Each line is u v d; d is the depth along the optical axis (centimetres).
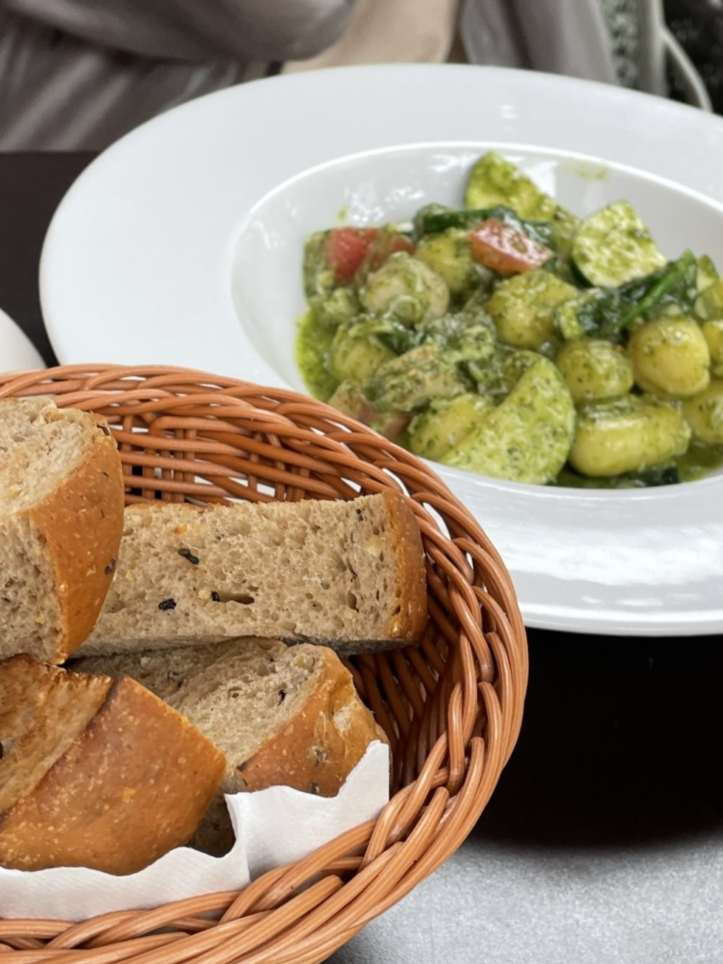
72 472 29
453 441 43
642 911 29
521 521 37
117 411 32
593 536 36
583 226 49
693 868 30
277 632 31
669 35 64
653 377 45
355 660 32
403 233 50
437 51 64
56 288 41
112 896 23
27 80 59
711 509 38
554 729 32
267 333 45
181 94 60
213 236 45
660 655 34
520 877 30
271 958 22
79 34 57
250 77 62
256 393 33
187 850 23
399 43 63
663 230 51
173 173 46
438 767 27
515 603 30
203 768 26
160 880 23
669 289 46
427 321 46
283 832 25
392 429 44
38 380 32
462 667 29
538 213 50
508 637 29
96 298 41
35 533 28
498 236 48
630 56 64
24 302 42
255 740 28
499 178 50
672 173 52
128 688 25
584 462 43
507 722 28
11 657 29
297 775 28
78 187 44
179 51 58
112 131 60
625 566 36
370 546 30
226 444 33
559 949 29
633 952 29
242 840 24
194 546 31
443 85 52
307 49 58
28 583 28
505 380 44
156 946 22
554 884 30
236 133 48
